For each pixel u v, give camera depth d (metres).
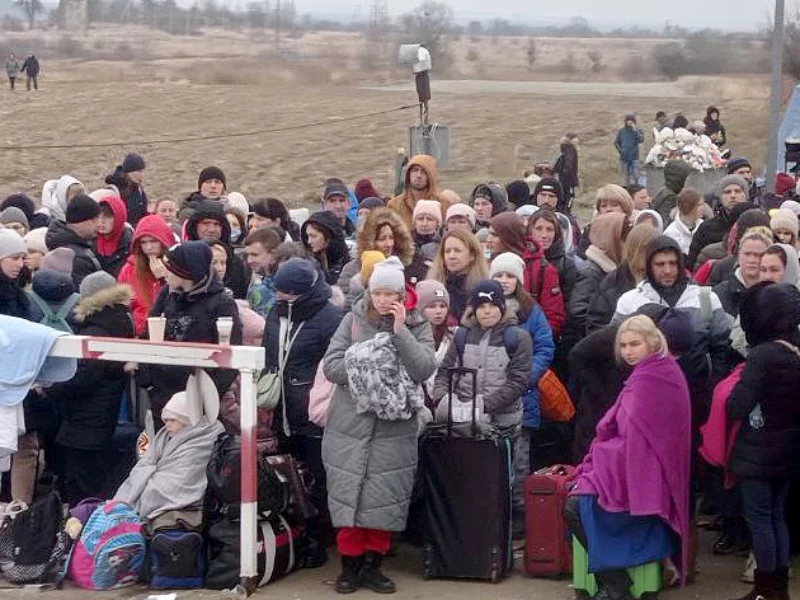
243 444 7.41
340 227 9.95
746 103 52.25
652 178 20.69
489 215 11.57
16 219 11.60
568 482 7.66
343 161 39.31
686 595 7.38
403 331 7.32
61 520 7.85
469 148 40.66
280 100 55.94
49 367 7.96
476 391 7.82
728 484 7.25
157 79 67.12
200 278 7.99
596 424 7.72
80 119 48.41
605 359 7.68
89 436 8.34
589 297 9.06
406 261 9.16
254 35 120.50
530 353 8.03
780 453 6.96
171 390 8.04
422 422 7.68
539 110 51.06
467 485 7.64
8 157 39.12
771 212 11.10
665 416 7.04
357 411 7.41
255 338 8.61
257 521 7.59
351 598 7.40
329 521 8.09
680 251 7.96
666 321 7.46
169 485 7.68
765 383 6.92
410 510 8.36
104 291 8.34
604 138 42.22
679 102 53.94
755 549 7.07
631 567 7.08
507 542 7.71
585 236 12.36
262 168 38.25
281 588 7.61
